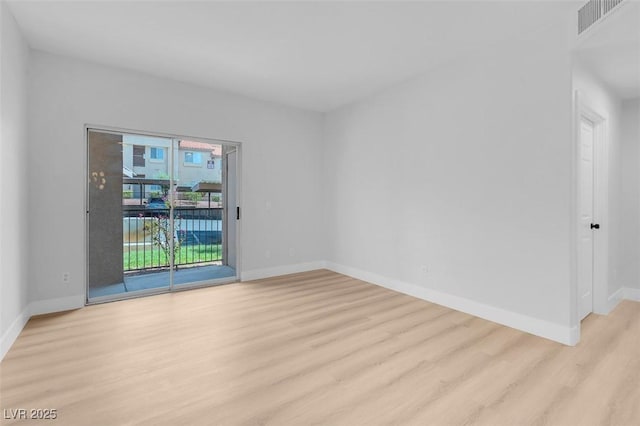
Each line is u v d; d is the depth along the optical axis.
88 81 3.58
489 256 3.18
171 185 4.33
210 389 2.00
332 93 4.59
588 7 2.40
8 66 2.57
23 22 2.79
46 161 3.34
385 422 1.69
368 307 3.58
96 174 3.90
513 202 2.98
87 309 3.49
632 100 3.72
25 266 3.09
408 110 4.06
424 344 2.64
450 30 2.88
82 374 2.17
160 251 4.65
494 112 3.13
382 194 4.48
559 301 2.67
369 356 2.43
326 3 2.51
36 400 1.87
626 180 3.78
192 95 4.28
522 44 2.91
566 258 2.63
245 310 3.48
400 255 4.20
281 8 2.59
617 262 3.70
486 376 2.14
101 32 2.97
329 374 2.18
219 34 3.01
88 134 3.71
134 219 4.25
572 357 2.40
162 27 2.89
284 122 5.17
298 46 3.23
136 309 3.50
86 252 3.66
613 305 3.53
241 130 4.72
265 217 5.00
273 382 2.08
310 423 1.68
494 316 3.13
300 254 5.40
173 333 2.86
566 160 2.63
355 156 4.96
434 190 3.73
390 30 2.90
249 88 4.43
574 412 1.78
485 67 3.21
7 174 2.55
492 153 3.14
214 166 5.10
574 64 2.66
